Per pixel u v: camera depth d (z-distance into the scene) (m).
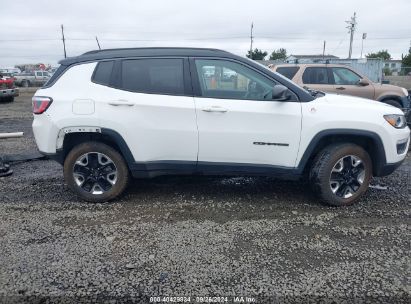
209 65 4.26
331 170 4.29
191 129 4.21
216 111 4.15
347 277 3.00
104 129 4.21
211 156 4.30
